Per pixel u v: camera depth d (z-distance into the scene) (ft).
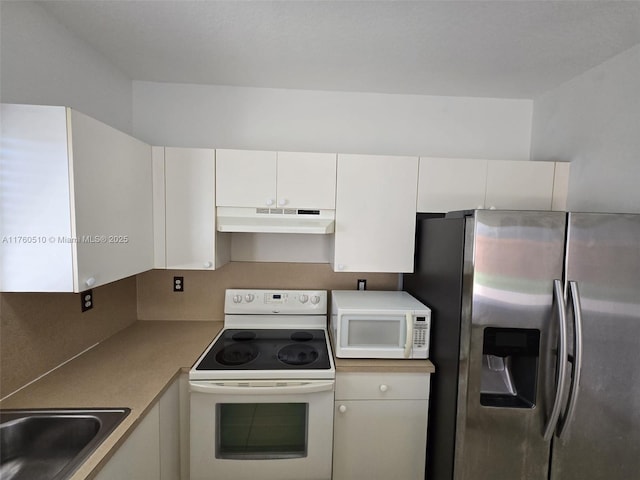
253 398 4.52
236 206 5.44
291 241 6.61
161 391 3.94
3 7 3.54
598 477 3.97
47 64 4.17
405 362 4.90
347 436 4.83
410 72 5.62
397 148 6.59
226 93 6.35
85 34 4.62
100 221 3.80
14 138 3.18
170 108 6.29
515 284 3.79
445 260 4.57
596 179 5.22
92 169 3.62
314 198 5.51
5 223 3.22
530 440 3.96
